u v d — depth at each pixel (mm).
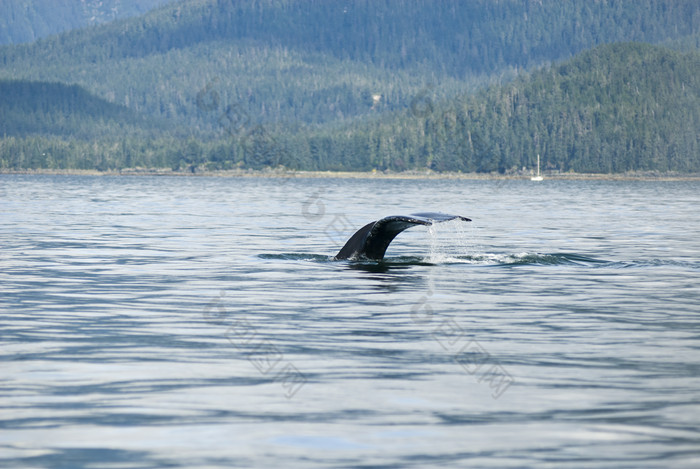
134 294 91688
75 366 56812
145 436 42375
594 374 55062
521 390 51000
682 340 66750
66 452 40062
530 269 114562
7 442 41406
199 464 38656
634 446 40906
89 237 172500
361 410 46781
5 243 157375
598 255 138500
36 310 80750
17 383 52250
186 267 117562
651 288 97125
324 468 38219
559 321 75438
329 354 60875
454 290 94438
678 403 48156
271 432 43031
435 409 47000
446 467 38250
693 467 38188
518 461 38938
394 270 112500
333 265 118938
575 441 41656
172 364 57594
